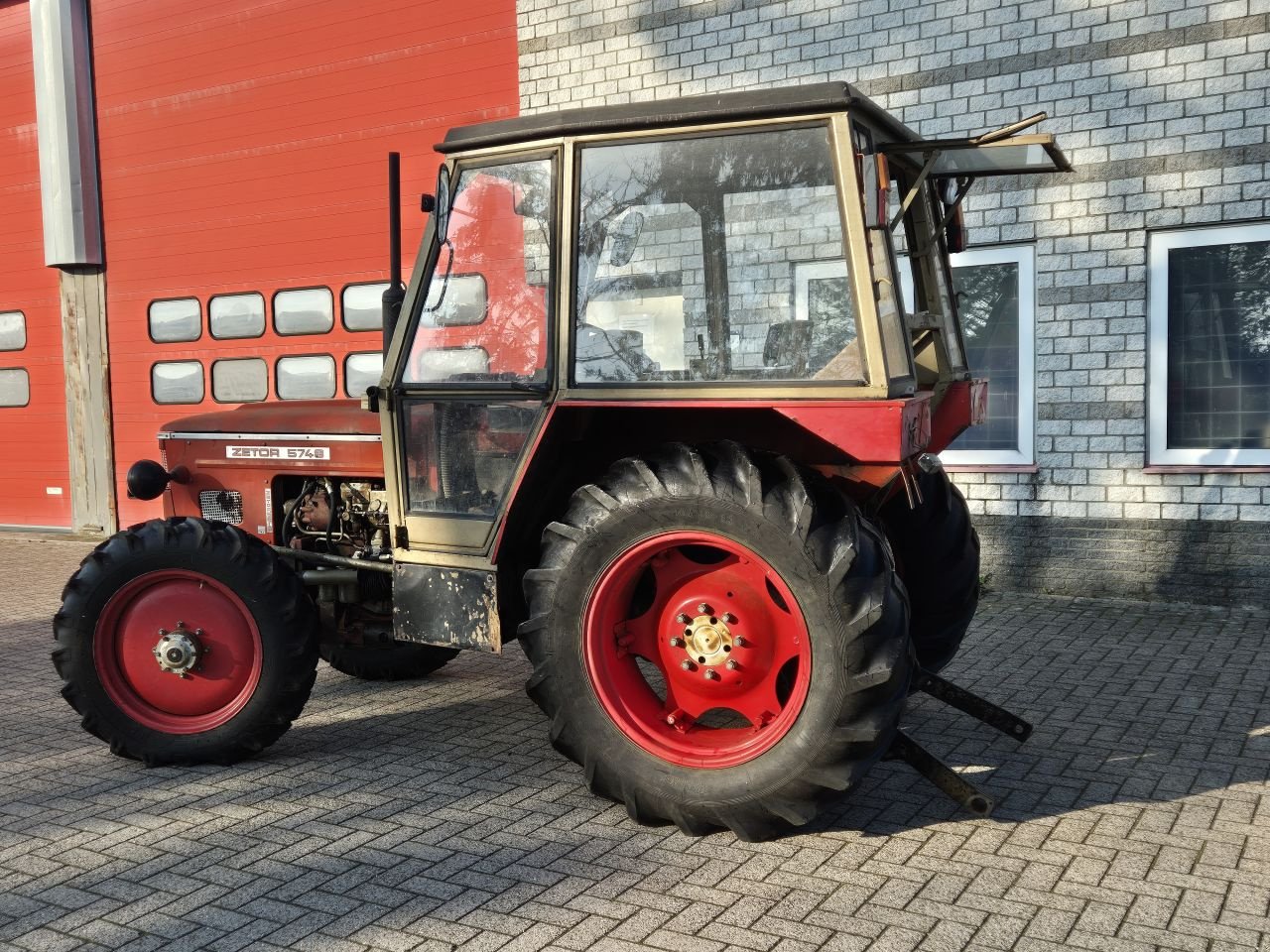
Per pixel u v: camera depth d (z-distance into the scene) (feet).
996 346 21.81
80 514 34.04
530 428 11.10
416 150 27.91
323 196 29.32
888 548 10.09
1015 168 12.83
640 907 8.86
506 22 26.40
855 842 10.12
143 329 32.48
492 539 11.36
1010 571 21.75
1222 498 19.92
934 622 13.70
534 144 10.85
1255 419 19.90
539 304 11.04
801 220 9.98
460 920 8.69
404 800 11.33
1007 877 9.33
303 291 29.86
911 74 21.85
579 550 10.39
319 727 13.97
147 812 11.10
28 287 34.19
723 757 10.13
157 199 31.81
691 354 10.36
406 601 11.88
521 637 10.74
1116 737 12.98
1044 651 17.06
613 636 10.65
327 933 8.52
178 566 12.33
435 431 11.68
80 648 12.36
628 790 10.34
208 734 12.37
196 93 30.81
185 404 32.12
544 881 9.39
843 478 10.72
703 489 9.89
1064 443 21.17
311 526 14.40
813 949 8.15
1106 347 20.70
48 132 32.14
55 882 9.50
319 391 29.99
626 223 10.55
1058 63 20.56
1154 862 9.57
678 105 10.23
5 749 13.35
